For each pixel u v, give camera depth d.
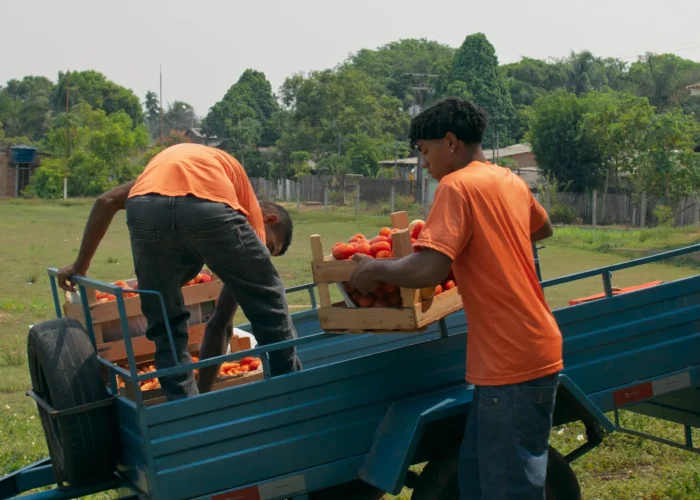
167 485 3.53
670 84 64.94
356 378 3.87
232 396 3.63
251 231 4.11
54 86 125.50
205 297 5.34
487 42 89.50
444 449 3.97
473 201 3.49
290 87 78.00
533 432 3.49
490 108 87.88
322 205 57.22
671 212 35.16
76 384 3.93
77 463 3.92
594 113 42.59
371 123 71.88
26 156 66.31
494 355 3.48
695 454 6.00
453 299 4.11
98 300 5.18
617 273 19.45
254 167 77.06
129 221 4.08
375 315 3.82
